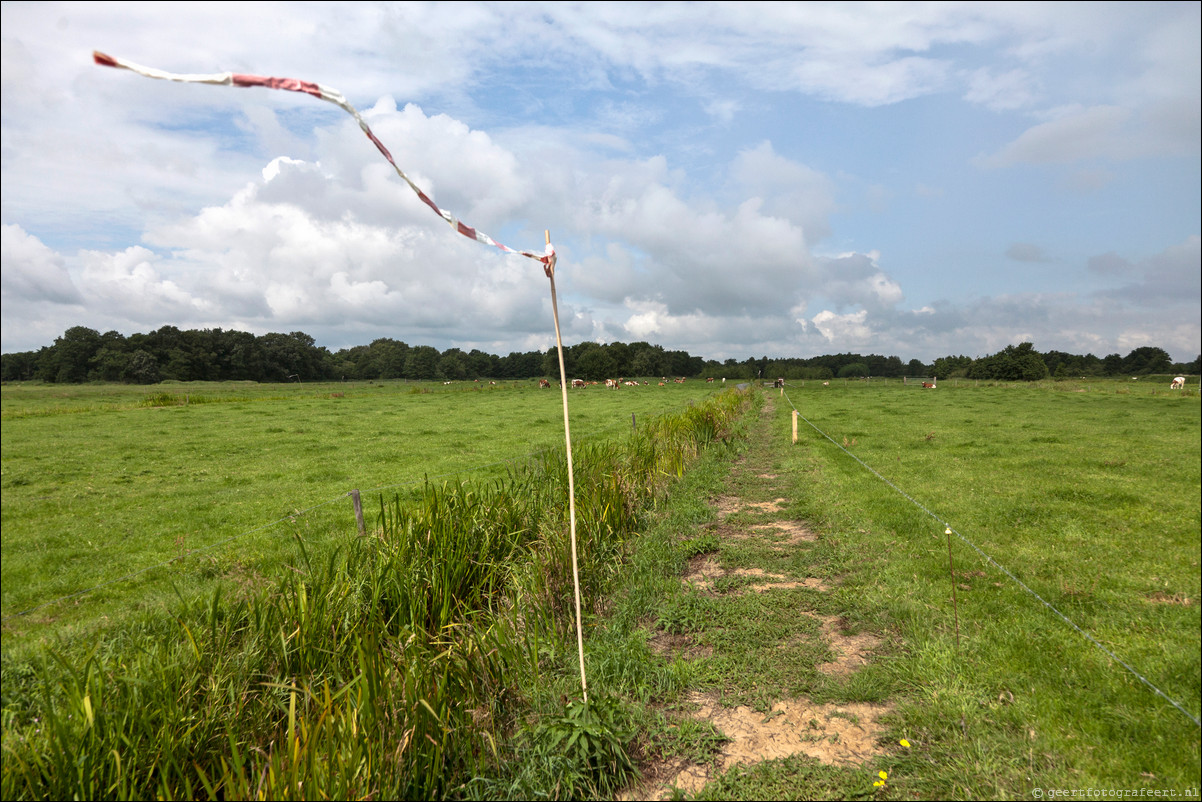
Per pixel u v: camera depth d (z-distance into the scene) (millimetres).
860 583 7477
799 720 4691
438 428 28828
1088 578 7324
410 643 4703
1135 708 4496
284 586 5254
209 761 3912
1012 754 4047
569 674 5215
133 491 15016
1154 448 17812
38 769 3428
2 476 16766
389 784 3545
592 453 11805
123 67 1320
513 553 7297
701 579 7996
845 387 76562
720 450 18250
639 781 4027
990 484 13055
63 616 7637
